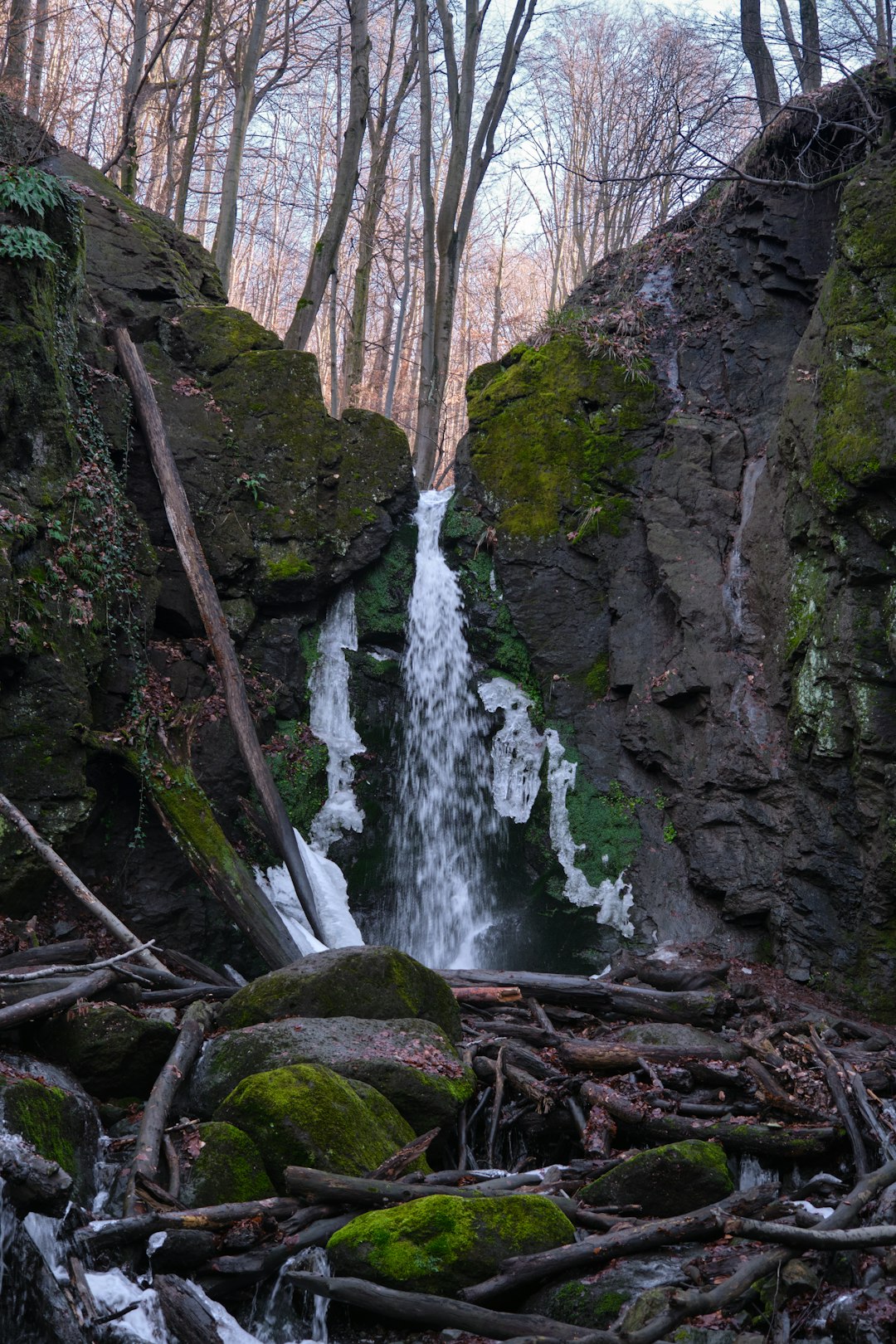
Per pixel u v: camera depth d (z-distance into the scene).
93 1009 6.71
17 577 8.65
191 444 11.27
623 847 10.66
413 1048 6.70
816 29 13.98
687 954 9.93
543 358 12.37
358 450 12.07
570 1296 5.14
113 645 9.83
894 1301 4.81
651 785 10.88
